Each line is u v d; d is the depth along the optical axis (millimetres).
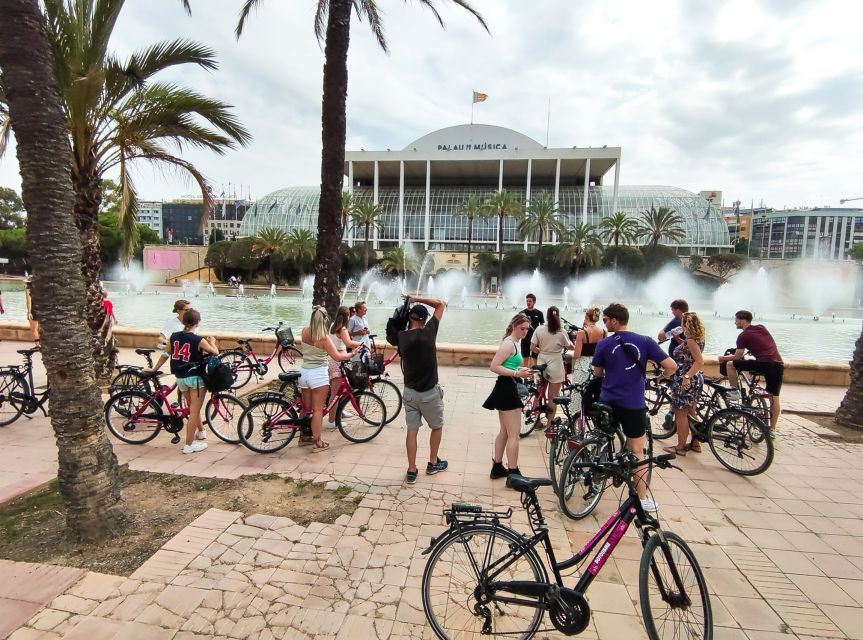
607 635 2803
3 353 11156
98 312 7934
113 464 3773
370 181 81812
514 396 4711
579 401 5914
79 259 3482
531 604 2609
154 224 128625
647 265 53188
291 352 10641
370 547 3629
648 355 4363
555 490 4160
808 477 5148
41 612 2854
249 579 3213
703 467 5406
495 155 65812
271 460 5316
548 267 54688
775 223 130375
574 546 3748
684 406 5605
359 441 5953
